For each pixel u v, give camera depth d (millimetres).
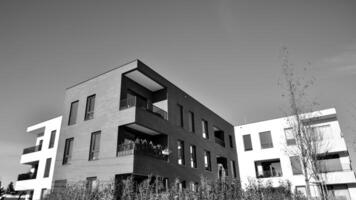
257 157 25734
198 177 17438
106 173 12773
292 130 9156
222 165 22422
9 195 28109
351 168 21469
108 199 10461
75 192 11062
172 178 14680
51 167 20719
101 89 15234
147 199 9805
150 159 13289
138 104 15953
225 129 24844
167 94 16641
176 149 15977
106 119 14086
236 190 9461
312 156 8703
